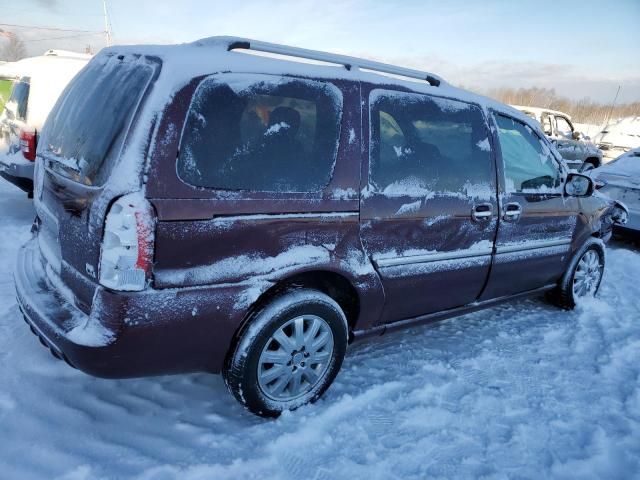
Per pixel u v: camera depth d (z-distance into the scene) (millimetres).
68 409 2568
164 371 2332
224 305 2301
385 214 2814
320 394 2814
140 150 2072
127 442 2379
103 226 2057
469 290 3484
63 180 2404
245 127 2357
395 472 2352
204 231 2197
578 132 14062
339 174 2633
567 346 3824
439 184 3111
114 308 2055
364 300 2838
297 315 2564
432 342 3703
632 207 6906
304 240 2525
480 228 3365
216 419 2613
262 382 2537
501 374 3322
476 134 3400
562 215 4074
